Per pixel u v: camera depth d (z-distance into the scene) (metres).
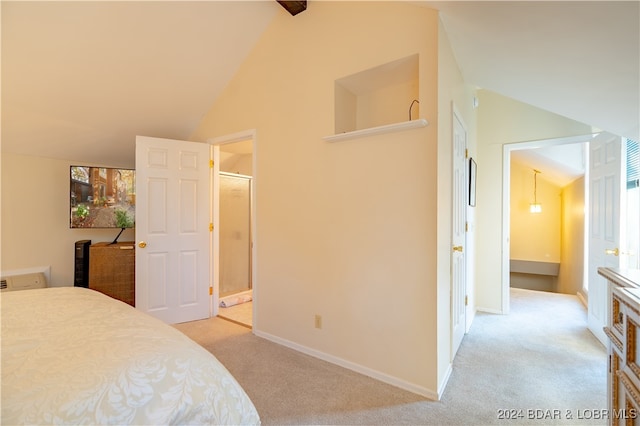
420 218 1.98
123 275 3.42
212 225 3.52
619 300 1.11
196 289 3.38
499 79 2.45
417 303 1.99
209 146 3.47
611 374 1.19
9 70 2.46
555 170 5.04
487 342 2.76
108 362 0.90
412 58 2.05
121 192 3.67
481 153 3.71
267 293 2.86
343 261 2.35
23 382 0.80
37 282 3.34
